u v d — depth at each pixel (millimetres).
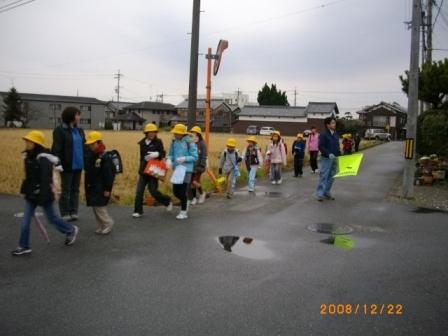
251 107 73375
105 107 81688
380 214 8234
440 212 8492
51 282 4551
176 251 5664
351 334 3502
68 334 3459
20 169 13578
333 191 11297
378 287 4520
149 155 7512
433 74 15867
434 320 3775
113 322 3662
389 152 30078
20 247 5438
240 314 3828
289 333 3498
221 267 5059
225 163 9859
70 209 7242
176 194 7535
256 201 9531
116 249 5723
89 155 6242
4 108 67938
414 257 5562
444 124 13461
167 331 3512
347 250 5824
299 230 6902
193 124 9852
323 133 9609
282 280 4664
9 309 3906
